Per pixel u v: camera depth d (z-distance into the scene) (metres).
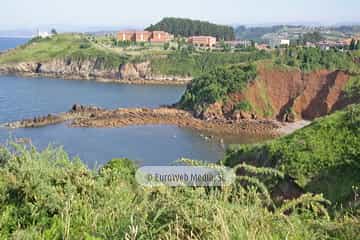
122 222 5.36
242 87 91.00
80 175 7.03
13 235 5.25
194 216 5.17
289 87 97.88
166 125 74.94
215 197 5.57
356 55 105.44
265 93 95.19
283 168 29.84
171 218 5.26
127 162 17.45
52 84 127.44
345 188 26.22
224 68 97.69
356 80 95.69
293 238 5.27
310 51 106.38
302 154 30.91
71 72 155.75
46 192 6.23
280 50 145.12
